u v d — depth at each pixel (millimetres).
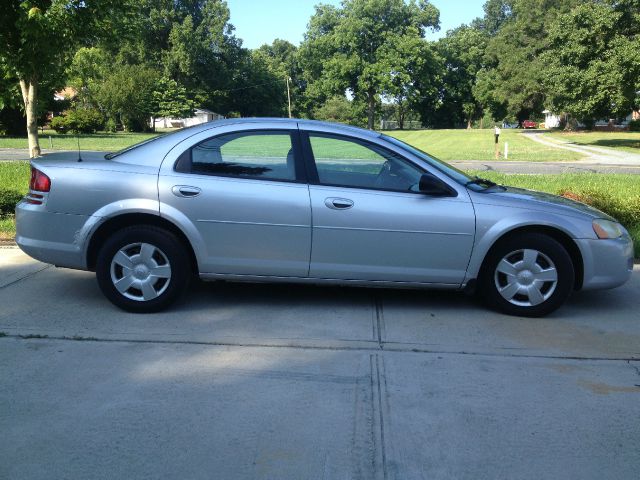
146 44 73375
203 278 4875
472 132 62156
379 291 5543
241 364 3857
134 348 4094
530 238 4746
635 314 5031
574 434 3049
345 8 76312
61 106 53719
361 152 4836
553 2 59281
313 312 4914
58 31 9195
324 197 4703
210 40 77438
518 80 61250
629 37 31391
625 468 2760
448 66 83812
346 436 2994
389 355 4039
